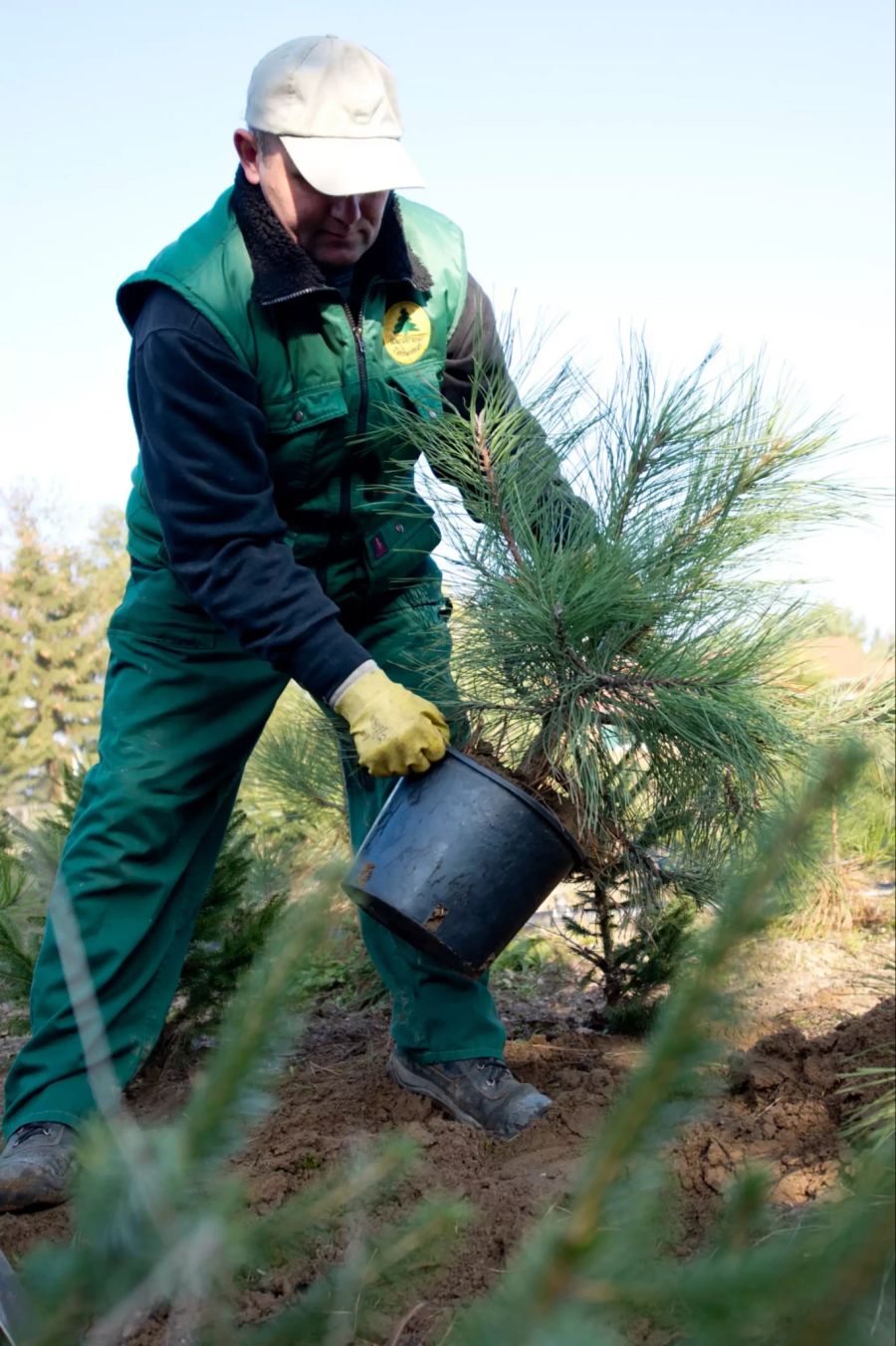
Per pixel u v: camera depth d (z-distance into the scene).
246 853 3.79
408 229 2.59
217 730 2.61
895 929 4.14
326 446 2.53
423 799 2.35
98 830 2.52
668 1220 0.86
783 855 0.67
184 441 2.35
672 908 3.22
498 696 2.56
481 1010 2.63
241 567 2.36
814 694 2.95
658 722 2.46
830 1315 0.61
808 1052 2.38
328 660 2.35
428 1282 1.60
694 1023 0.65
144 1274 0.67
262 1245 0.82
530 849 2.32
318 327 2.43
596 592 2.39
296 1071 3.04
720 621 2.49
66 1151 2.30
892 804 4.25
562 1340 0.59
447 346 2.68
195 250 2.41
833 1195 1.45
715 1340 0.63
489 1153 2.33
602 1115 2.40
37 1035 2.45
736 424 2.46
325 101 2.28
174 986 2.67
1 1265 1.59
